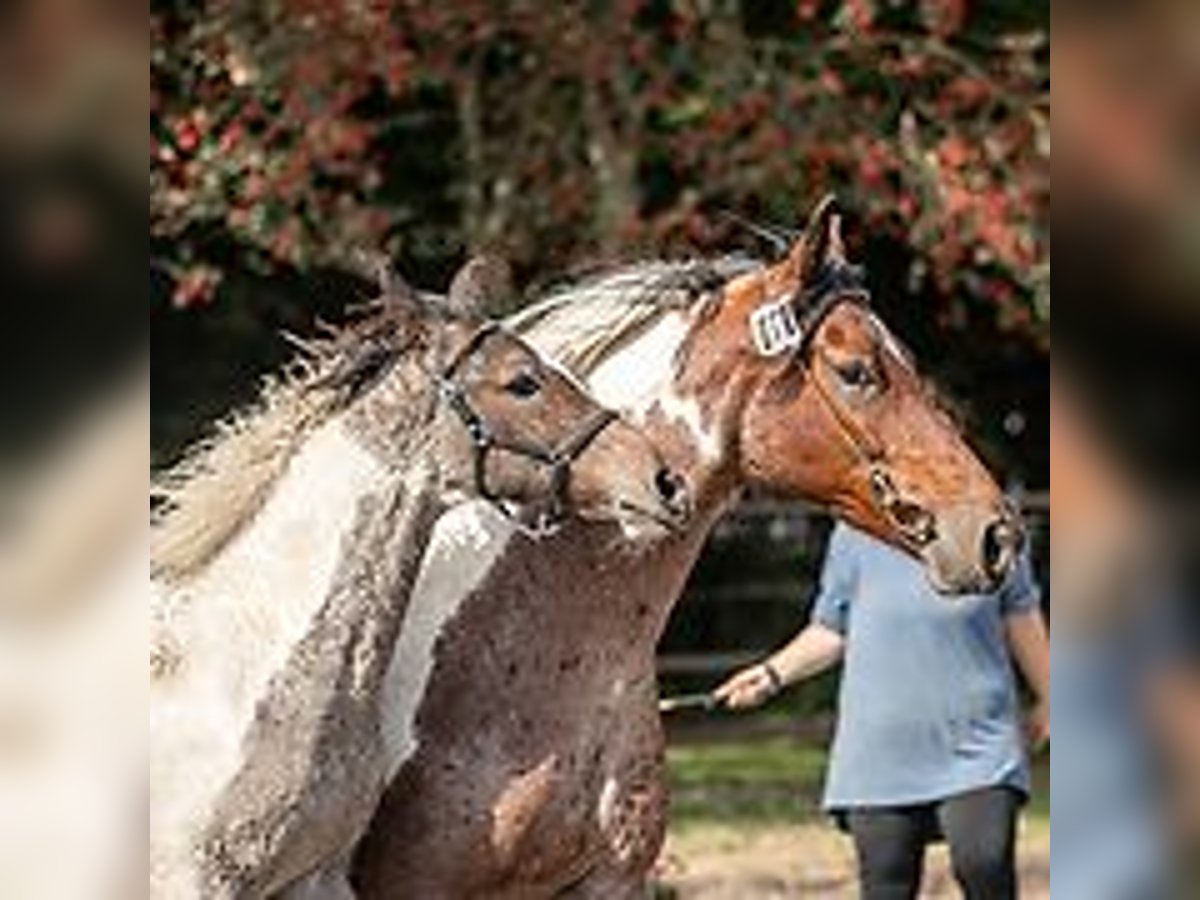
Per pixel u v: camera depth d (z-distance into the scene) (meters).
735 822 18.83
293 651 6.98
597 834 7.88
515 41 18.06
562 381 7.46
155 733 6.82
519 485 7.34
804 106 17.98
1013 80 17.81
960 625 9.09
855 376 8.05
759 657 21.66
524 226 18.00
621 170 17.88
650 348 8.16
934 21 17.61
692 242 17.58
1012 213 17.44
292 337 8.40
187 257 17.19
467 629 7.71
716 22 17.91
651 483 7.38
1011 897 9.16
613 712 7.90
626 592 7.88
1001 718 9.13
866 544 9.25
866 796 9.20
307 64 16.19
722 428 8.08
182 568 7.12
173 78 16.25
